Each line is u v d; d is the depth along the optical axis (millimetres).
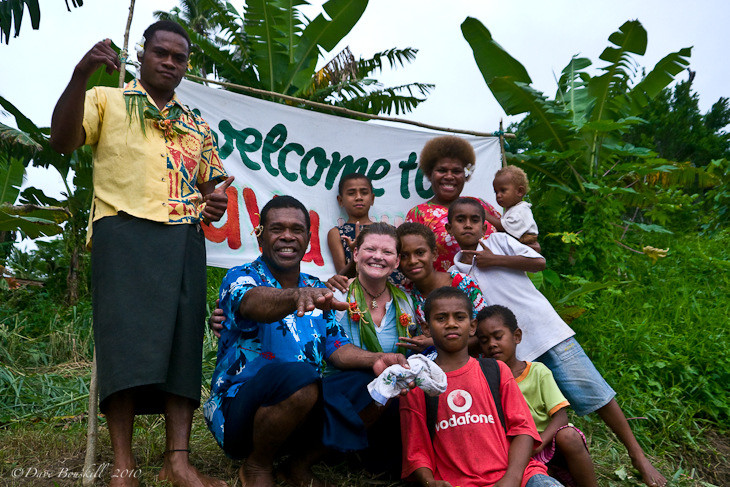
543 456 3283
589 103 7715
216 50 8672
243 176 4527
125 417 2928
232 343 3189
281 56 8742
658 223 9758
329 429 3055
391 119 5023
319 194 4809
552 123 7191
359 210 4746
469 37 7570
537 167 7609
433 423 3152
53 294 7113
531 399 3469
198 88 4438
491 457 3033
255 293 2805
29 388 4613
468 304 3291
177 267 3000
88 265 7156
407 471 3125
